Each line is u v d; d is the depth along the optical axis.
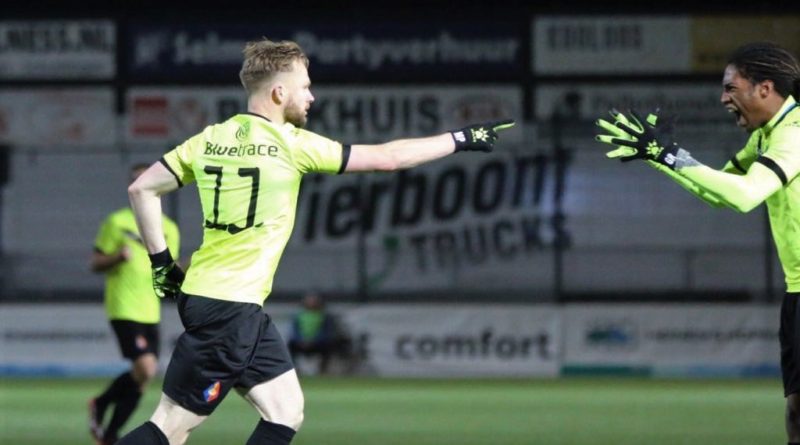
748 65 15.38
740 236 56.59
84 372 53.53
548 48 60.12
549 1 60.31
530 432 30.25
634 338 53.31
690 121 59.31
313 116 59.84
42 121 60.06
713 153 56.09
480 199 57.03
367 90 59.88
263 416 15.26
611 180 56.88
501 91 59.94
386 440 28.56
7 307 53.78
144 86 60.19
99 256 26.91
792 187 15.24
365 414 35.31
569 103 59.81
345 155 14.90
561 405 38.47
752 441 28.36
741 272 56.38
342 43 60.34
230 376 14.86
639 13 59.81
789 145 14.96
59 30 60.19
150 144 60.00
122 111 60.12
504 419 33.72
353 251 56.78
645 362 53.25
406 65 60.31
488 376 53.16
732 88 15.53
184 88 60.19
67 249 57.28
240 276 14.85
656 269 56.62
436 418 34.12
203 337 14.80
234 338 14.77
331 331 53.16
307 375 52.94
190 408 14.89
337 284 56.97
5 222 57.31
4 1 60.09
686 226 56.75
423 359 53.25
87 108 60.12
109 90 60.12
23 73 60.12
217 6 60.50
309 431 30.56
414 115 59.84
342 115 59.88
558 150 56.88
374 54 60.31
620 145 14.82
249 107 15.25
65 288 56.66
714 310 53.25
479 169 57.03
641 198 56.88
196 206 55.94
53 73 60.12
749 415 34.91
